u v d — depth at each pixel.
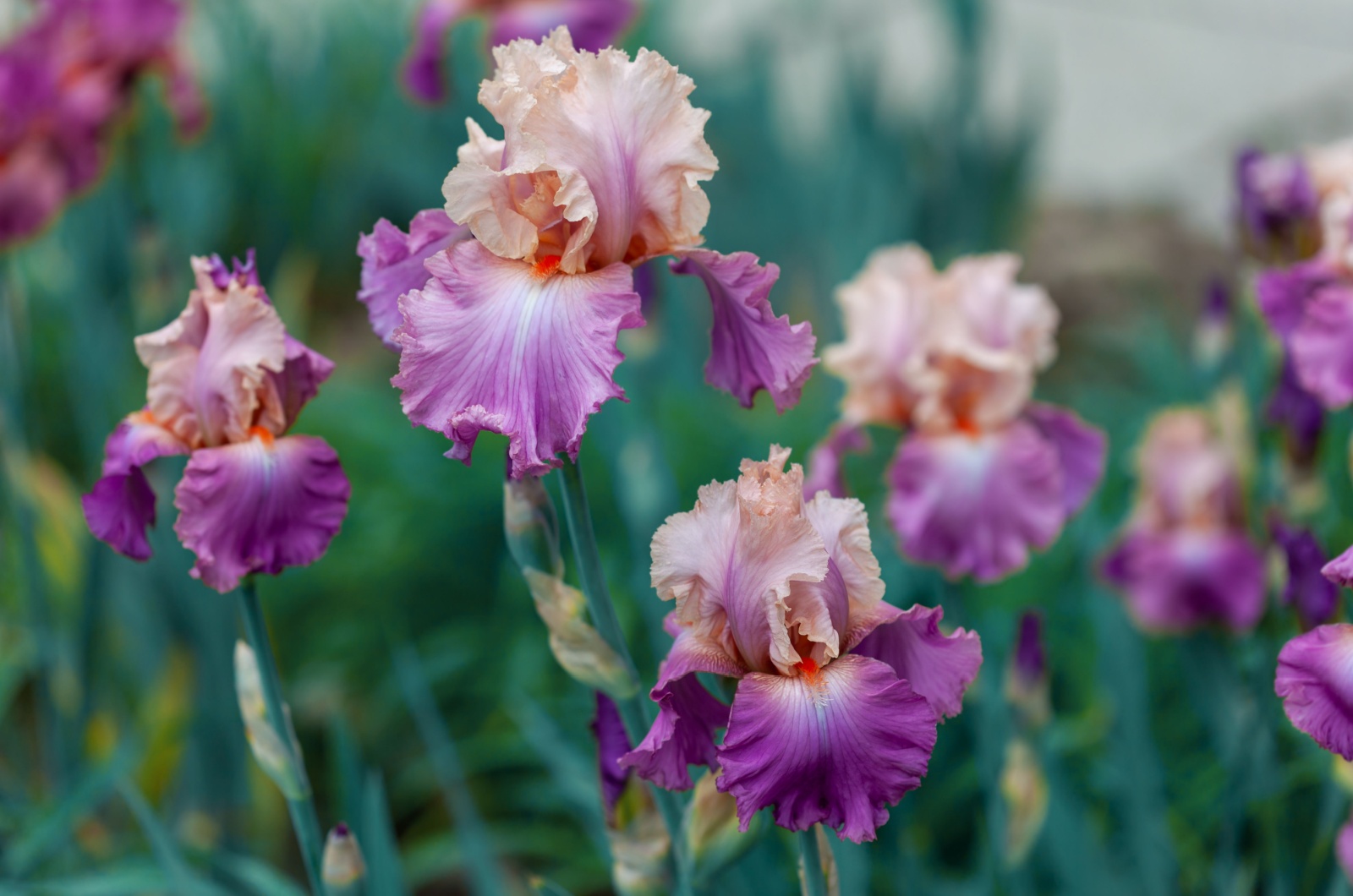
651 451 1.57
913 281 1.42
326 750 2.06
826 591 1.01
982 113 2.94
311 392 1.12
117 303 1.93
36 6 1.91
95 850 1.58
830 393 2.27
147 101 2.01
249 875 1.33
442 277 1.02
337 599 2.26
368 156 3.17
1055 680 1.90
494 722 2.00
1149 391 2.54
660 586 1.02
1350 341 1.23
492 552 2.18
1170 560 1.59
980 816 1.51
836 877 1.06
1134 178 4.18
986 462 1.38
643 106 1.03
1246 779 1.33
